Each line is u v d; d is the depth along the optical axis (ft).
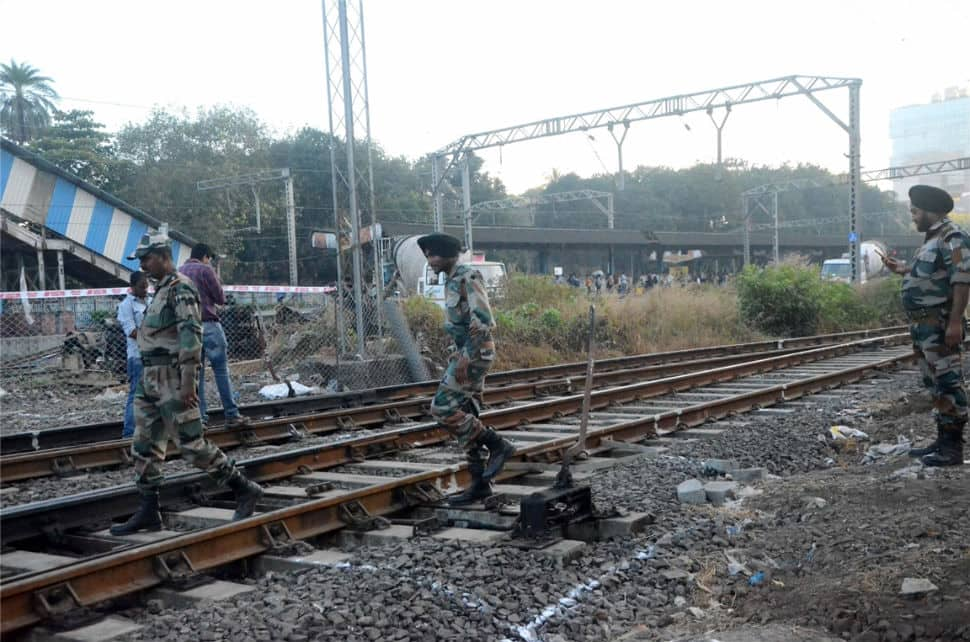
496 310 65.92
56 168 91.97
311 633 12.61
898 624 12.32
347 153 49.88
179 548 15.35
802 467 25.03
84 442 30.55
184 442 17.43
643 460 25.16
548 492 17.62
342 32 49.62
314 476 23.89
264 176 163.43
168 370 17.46
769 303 82.89
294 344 59.16
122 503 19.70
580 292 76.84
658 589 15.12
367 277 57.82
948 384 21.74
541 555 16.28
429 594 14.06
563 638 12.97
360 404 39.65
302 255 180.75
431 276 79.77
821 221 264.72
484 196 261.03
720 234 201.46
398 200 203.31
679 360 60.03
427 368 51.34
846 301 90.58
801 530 17.51
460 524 19.33
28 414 41.78
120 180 164.45
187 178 159.94
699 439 29.07
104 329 57.57
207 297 29.50
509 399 40.83
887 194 368.48
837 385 42.63
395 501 20.17
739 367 47.67
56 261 101.09
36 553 17.03
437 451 27.78
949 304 21.58
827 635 12.62
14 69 213.25
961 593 12.89
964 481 19.48
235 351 60.64
